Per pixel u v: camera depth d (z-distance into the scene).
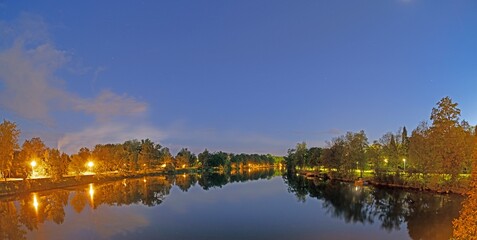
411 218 38.75
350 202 52.25
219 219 38.84
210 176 136.00
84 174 106.94
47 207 49.03
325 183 89.44
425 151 66.75
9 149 68.44
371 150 96.31
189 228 34.25
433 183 64.50
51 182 79.81
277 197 59.28
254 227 34.56
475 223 14.77
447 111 64.44
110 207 48.69
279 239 30.19
